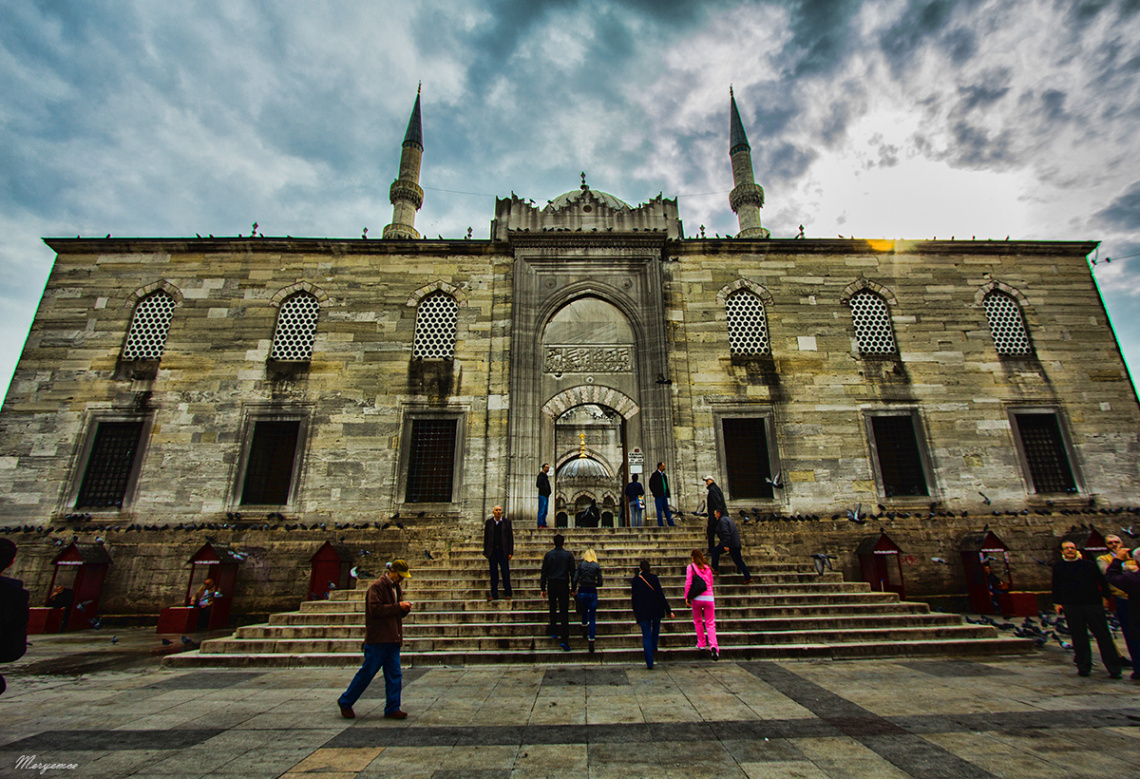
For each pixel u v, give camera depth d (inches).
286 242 645.3
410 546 536.4
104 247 640.4
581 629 339.6
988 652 322.0
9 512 548.4
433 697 239.8
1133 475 589.9
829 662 302.5
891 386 614.5
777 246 660.7
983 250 665.6
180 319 617.3
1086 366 627.2
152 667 315.3
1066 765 158.4
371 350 617.9
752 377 615.2
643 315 634.8
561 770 158.7
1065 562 278.8
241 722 207.6
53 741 186.7
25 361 596.1
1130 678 260.8
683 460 586.9
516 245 651.5
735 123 1162.6
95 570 522.0
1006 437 599.2
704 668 289.6
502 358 620.4
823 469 586.2
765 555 478.0
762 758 166.1
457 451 586.6
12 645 158.1
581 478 1293.1
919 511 570.3
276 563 534.3
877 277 654.5
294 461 577.0
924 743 177.6
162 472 566.9
